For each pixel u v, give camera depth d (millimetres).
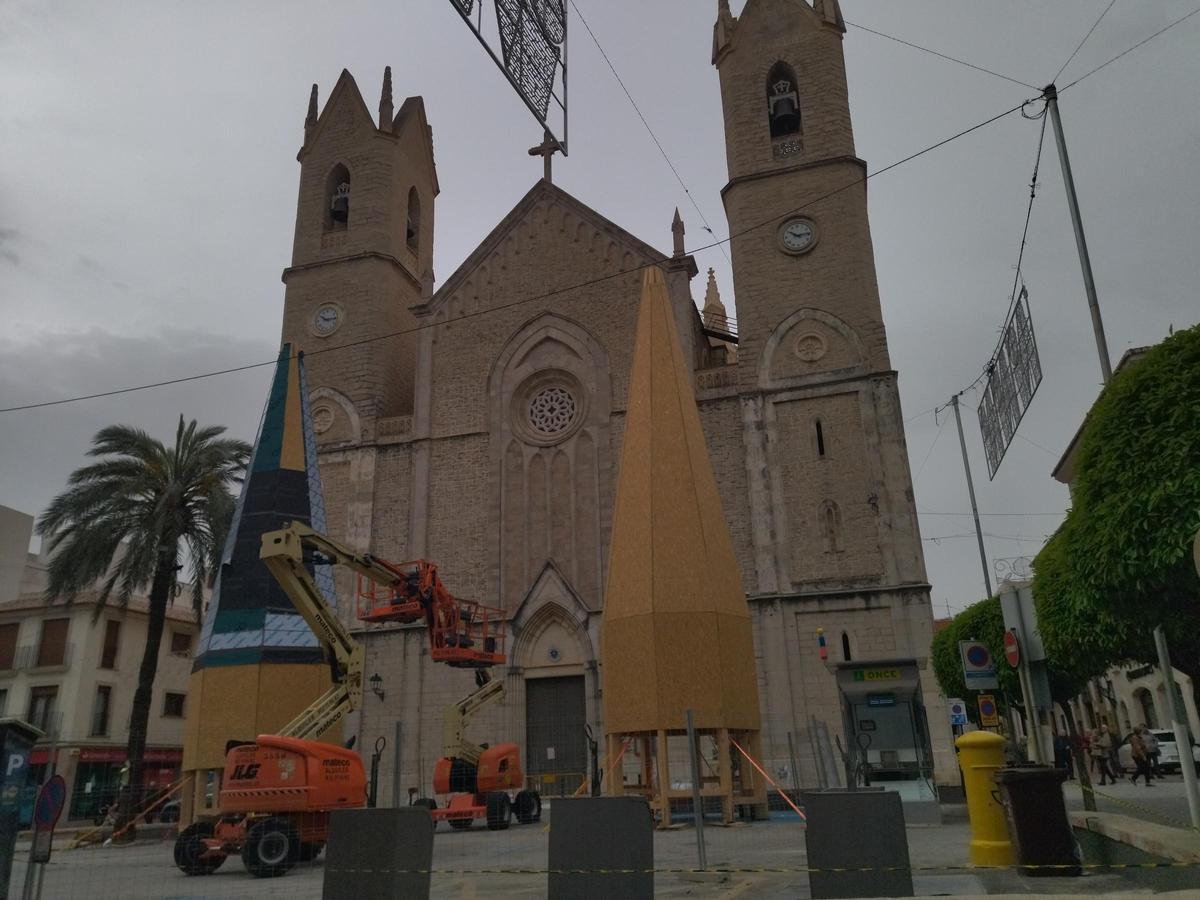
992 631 28031
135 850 27891
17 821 12859
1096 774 39469
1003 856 13195
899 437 36031
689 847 19141
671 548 25500
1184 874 11602
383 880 11250
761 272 39781
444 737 29109
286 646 29188
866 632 34125
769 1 43938
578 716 37000
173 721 57344
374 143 48406
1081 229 23016
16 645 53094
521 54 21594
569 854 11109
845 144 40969
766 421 37594
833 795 10562
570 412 41219
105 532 35500
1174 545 11523
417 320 46156
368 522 41562
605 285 42000
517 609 38125
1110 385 12992
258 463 32719
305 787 19547
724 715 24188
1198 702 20625
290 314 46375
